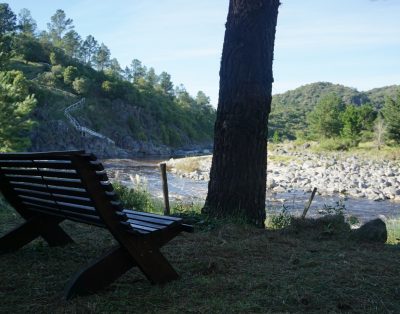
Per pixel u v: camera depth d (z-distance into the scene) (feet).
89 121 346.95
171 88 592.60
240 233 19.25
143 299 10.74
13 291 11.32
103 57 546.26
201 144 468.75
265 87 22.76
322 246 16.88
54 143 293.43
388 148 192.34
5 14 257.75
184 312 9.98
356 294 11.21
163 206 33.01
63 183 11.03
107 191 10.23
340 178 97.60
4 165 13.23
